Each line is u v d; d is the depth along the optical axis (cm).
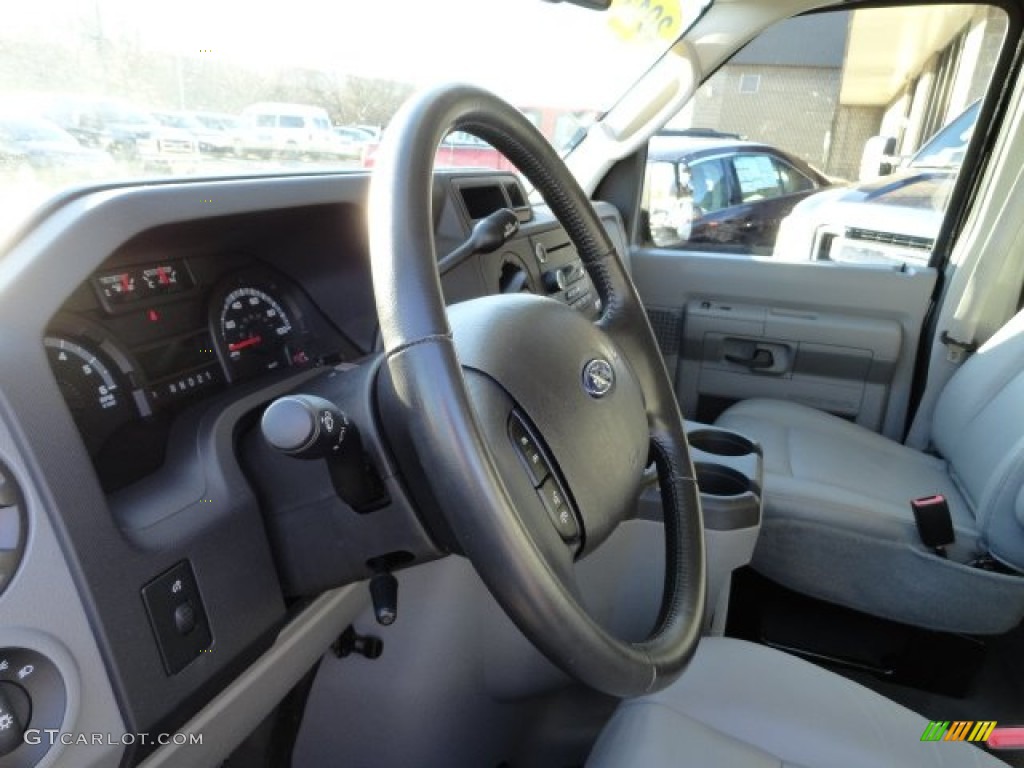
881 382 210
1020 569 133
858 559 147
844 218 215
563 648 55
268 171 92
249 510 69
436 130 62
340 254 98
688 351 228
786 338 215
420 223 57
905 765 88
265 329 92
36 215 59
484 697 116
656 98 201
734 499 123
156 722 58
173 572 60
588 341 69
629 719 93
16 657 49
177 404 75
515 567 52
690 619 74
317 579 72
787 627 169
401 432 61
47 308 55
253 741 109
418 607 102
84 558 53
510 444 59
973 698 155
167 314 77
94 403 67
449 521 54
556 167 81
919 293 202
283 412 54
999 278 185
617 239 212
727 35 187
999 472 135
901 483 167
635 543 125
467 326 63
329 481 68
